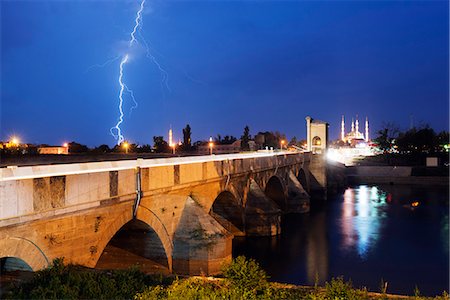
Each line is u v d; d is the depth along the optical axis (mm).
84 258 21781
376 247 51656
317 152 100812
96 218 22641
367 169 130750
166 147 121688
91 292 17266
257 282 21484
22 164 36469
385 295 22766
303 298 20781
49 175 19578
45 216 18906
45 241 19297
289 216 72750
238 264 21984
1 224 16797
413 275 41156
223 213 53969
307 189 93562
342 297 20641
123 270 21625
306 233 59094
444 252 49375
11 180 17250
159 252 30781
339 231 60406
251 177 55844
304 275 41094
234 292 19906
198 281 22172
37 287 16641
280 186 73062
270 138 172375
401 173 127312
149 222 28156
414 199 91938
